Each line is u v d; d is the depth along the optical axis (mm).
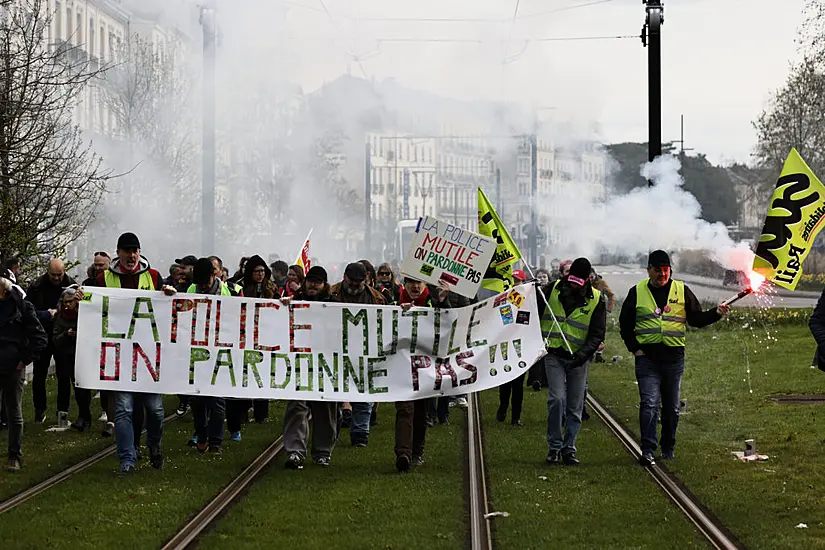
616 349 31938
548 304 14211
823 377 22562
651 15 27609
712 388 21656
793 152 13266
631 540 10023
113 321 13766
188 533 10320
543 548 9766
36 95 24781
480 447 15430
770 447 14805
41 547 9719
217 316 13922
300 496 11930
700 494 12031
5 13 25609
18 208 23750
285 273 20547
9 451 13195
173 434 16562
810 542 9859
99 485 12398
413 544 9906
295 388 13945
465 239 13922
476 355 14102
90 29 50969
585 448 15305
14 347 12992
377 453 14969
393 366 14023
